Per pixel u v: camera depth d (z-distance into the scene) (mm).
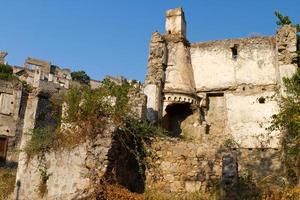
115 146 12984
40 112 30281
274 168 14258
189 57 23219
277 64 20453
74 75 66875
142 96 18188
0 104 34156
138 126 14484
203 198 12875
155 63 22188
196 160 14070
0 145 32438
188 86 21922
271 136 19062
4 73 53062
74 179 12711
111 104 13977
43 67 64625
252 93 21188
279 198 12039
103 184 12180
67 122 13953
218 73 22375
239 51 22312
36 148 14414
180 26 23406
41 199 13445
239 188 12875
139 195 12719
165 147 14438
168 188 13812
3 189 15664
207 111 22203
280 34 20328
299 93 15086
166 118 21531
